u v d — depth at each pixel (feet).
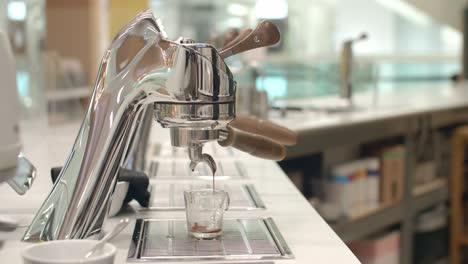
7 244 2.68
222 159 5.20
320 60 13.14
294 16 14.76
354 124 8.02
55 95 7.87
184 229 3.02
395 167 9.25
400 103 10.82
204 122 2.57
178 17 14.26
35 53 7.79
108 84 2.65
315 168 8.69
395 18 19.30
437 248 10.54
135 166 4.18
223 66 2.57
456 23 19.30
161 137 6.63
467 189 11.06
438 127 10.87
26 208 3.36
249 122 3.34
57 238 2.63
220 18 13.75
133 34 2.61
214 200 2.89
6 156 2.96
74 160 2.70
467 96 12.60
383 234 9.16
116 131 2.66
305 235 2.93
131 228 3.02
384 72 16.28
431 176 10.68
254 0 13.38
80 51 8.55
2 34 3.02
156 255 2.62
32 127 7.24
